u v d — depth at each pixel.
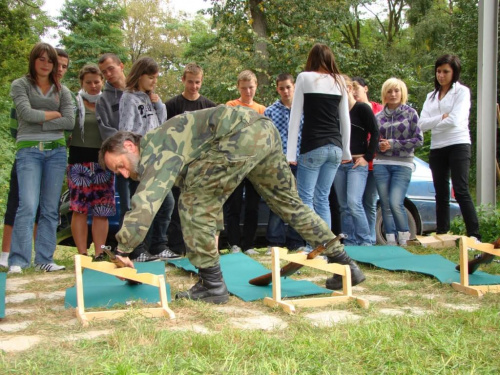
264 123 3.51
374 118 5.86
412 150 6.18
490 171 7.02
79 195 5.32
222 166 3.38
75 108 5.32
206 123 3.44
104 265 3.26
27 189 4.98
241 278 4.33
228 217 5.87
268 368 2.24
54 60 5.04
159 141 3.33
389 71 21.02
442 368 2.29
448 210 6.18
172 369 2.24
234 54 18.17
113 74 5.21
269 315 3.30
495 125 7.01
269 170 3.62
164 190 3.24
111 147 3.30
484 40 6.95
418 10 25.38
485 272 4.66
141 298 3.61
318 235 3.68
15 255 5.00
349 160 5.27
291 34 18.44
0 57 18.42
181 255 5.66
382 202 6.34
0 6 19.14
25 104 4.91
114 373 2.18
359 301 3.52
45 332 2.92
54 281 4.51
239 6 19.19
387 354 2.45
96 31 29.50
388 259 5.18
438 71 5.80
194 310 3.33
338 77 5.04
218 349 2.48
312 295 3.80
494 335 2.77
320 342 2.59
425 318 3.11
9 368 2.28
